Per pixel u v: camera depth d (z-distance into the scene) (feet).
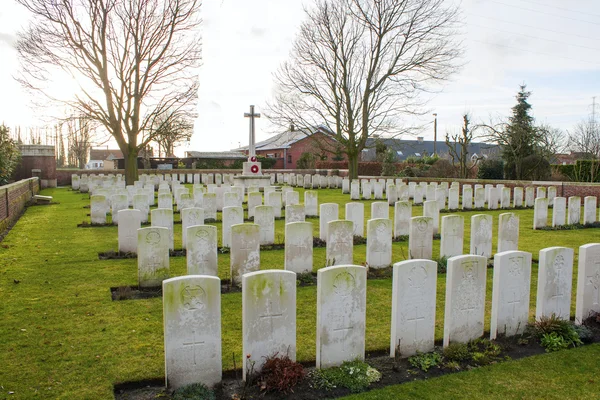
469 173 104.42
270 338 15.43
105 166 211.61
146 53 74.33
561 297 19.89
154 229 25.13
